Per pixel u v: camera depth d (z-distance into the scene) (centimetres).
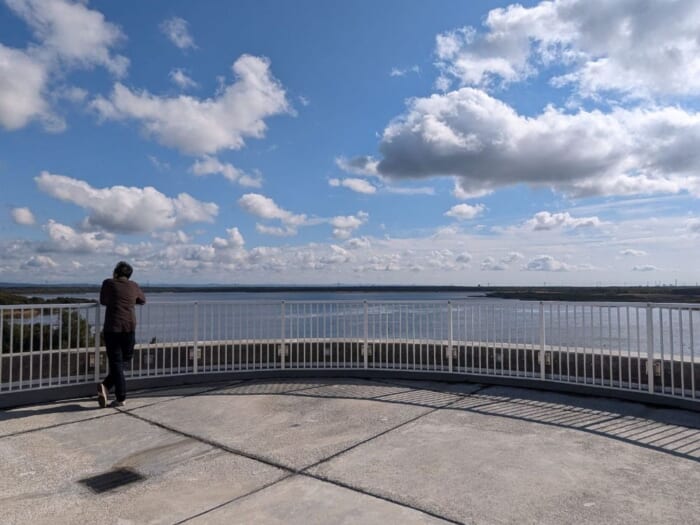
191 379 793
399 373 822
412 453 459
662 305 618
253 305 839
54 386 682
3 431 547
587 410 610
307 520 329
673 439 495
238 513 341
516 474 407
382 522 325
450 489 378
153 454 469
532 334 743
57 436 528
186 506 354
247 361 827
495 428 538
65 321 808
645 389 640
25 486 395
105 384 650
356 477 403
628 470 414
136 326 697
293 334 850
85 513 344
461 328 805
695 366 625
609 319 675
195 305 802
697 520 324
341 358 854
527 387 737
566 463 431
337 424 560
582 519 327
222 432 536
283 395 708
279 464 436
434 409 622
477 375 778
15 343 766
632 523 321
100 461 452
